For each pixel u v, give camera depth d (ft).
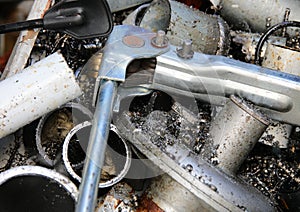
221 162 1.50
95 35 1.58
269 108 1.61
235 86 1.59
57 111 1.63
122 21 2.04
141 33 1.63
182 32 1.74
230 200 1.37
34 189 1.37
